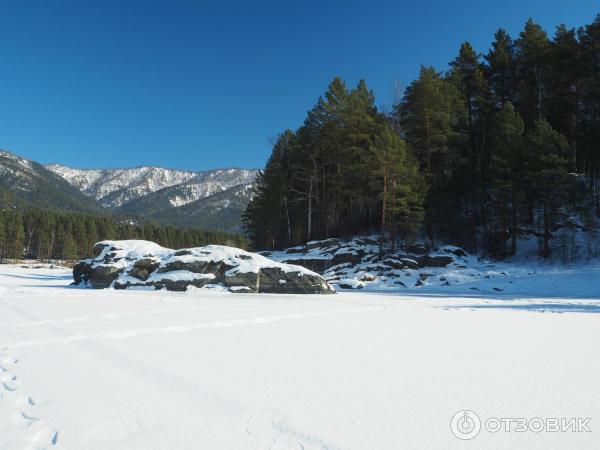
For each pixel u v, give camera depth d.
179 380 4.92
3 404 4.07
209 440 3.23
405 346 7.09
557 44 37.22
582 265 27.84
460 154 39.25
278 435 3.34
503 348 6.90
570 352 6.57
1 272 47.09
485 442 3.22
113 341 7.44
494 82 42.38
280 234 53.06
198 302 15.50
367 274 29.64
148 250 24.94
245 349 6.79
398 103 40.22
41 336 7.82
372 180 35.34
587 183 36.31
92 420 3.65
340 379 5.00
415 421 3.66
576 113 36.00
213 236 120.62
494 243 34.59
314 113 40.28
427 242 36.94
